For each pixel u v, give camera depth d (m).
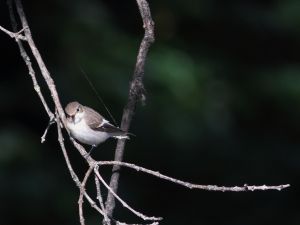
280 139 14.42
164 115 12.74
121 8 14.21
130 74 12.35
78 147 5.38
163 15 14.73
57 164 11.48
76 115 6.99
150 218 4.44
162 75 13.00
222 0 15.18
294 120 14.46
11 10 6.54
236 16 15.15
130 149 12.49
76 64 12.01
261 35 15.33
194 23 15.01
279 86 14.40
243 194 13.44
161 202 12.77
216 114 13.58
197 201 13.13
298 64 15.17
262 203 13.45
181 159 12.86
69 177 11.43
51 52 12.14
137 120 12.55
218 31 15.21
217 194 13.22
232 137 13.66
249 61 15.34
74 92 11.70
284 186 4.57
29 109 11.67
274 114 14.59
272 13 15.38
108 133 7.07
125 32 13.65
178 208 12.90
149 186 12.70
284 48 15.59
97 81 11.92
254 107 14.31
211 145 13.20
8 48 11.94
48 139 11.62
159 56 13.41
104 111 11.75
